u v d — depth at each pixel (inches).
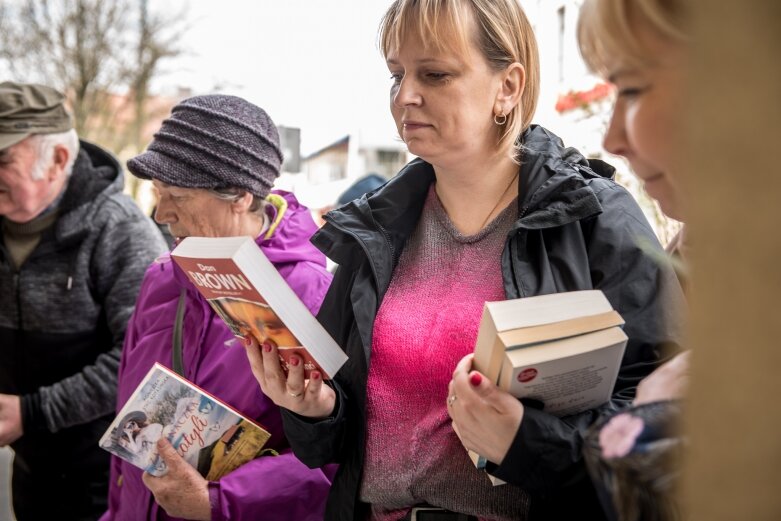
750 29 16.0
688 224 17.6
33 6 335.9
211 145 72.8
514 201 57.7
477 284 55.9
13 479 100.7
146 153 74.0
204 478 66.8
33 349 95.3
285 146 217.5
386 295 59.2
